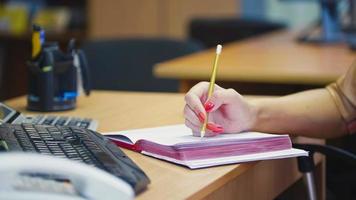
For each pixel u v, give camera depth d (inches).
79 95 67.0
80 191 28.4
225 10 170.6
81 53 65.7
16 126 45.8
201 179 38.9
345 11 124.2
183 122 54.7
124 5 166.7
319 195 63.1
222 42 144.9
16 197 25.5
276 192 53.1
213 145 42.3
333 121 56.6
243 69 83.0
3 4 177.6
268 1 181.9
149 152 44.2
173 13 167.8
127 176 35.5
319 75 79.8
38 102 60.3
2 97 176.4
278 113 54.2
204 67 84.8
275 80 82.0
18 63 175.5
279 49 108.9
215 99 47.7
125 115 58.3
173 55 99.1
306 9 179.9
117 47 99.5
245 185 46.3
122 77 98.6
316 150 52.7
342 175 62.9
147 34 167.8
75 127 47.1
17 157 25.6
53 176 30.5
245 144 43.4
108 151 40.8
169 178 38.9
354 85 57.1
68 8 175.6
